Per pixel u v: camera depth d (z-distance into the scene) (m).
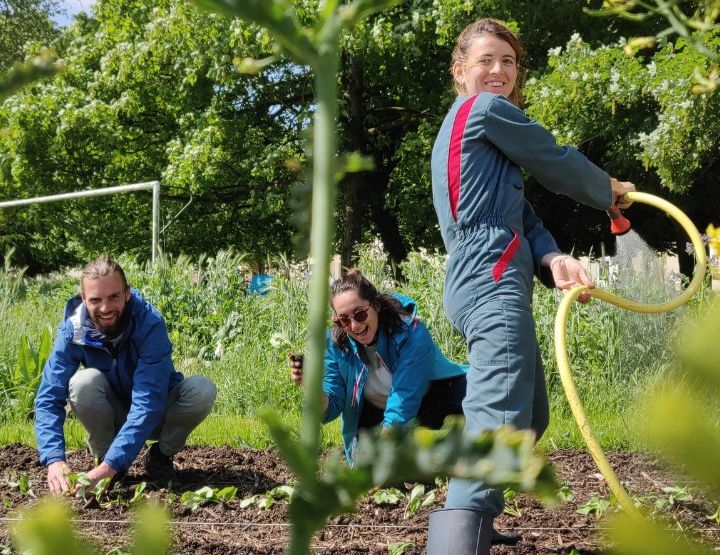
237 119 16.94
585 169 2.62
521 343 2.46
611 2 2.06
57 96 17.58
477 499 2.39
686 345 0.21
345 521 3.74
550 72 14.02
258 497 4.03
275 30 0.38
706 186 15.23
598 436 5.19
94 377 4.05
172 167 16.86
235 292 10.34
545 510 3.84
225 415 6.60
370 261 9.41
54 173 18.73
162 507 0.29
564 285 2.72
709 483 0.21
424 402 3.89
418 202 16.56
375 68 17.23
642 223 16.48
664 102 10.61
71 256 25.19
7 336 8.15
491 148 2.59
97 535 3.28
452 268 2.57
